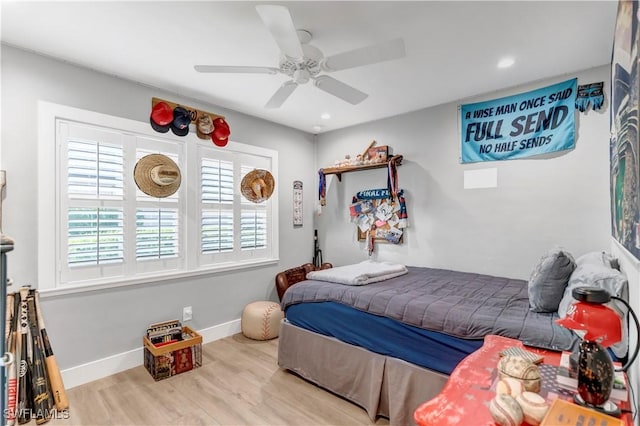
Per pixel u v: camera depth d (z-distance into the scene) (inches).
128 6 73.0
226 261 140.2
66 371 97.0
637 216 40.3
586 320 37.8
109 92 106.5
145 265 114.8
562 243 108.8
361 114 148.8
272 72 84.0
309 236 180.1
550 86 110.4
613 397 39.1
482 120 125.2
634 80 40.5
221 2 71.7
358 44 89.0
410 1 71.4
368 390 84.1
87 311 101.4
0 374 41.6
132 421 81.5
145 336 112.1
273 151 159.6
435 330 74.4
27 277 90.4
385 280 110.9
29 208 90.9
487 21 78.9
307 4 72.2
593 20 78.0
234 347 127.5
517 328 64.2
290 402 89.7
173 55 95.4
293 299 105.0
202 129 129.7
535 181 114.0
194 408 86.8
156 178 112.3
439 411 38.0
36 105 92.4
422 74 108.2
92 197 102.3
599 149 102.1
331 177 176.1
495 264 122.6
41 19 77.4
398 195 147.8
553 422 33.5
